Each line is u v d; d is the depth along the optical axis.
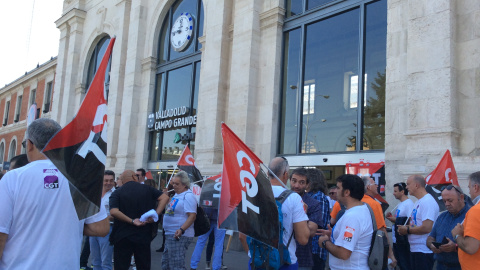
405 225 5.97
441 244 4.30
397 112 8.48
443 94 7.46
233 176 3.54
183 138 14.78
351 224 3.70
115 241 5.55
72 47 22.06
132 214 5.59
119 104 17.86
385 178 8.45
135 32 17.38
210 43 13.51
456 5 7.83
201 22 15.30
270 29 12.12
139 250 5.63
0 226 2.42
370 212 3.90
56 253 2.54
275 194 3.92
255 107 12.04
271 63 11.89
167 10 16.94
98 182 2.81
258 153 11.77
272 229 3.55
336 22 10.96
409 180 5.86
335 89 10.66
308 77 11.44
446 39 7.56
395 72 8.66
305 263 4.39
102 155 2.86
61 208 2.62
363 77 10.03
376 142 9.53
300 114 11.36
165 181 15.43
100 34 20.50
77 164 2.72
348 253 3.64
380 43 9.82
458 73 7.62
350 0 10.59
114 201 5.61
